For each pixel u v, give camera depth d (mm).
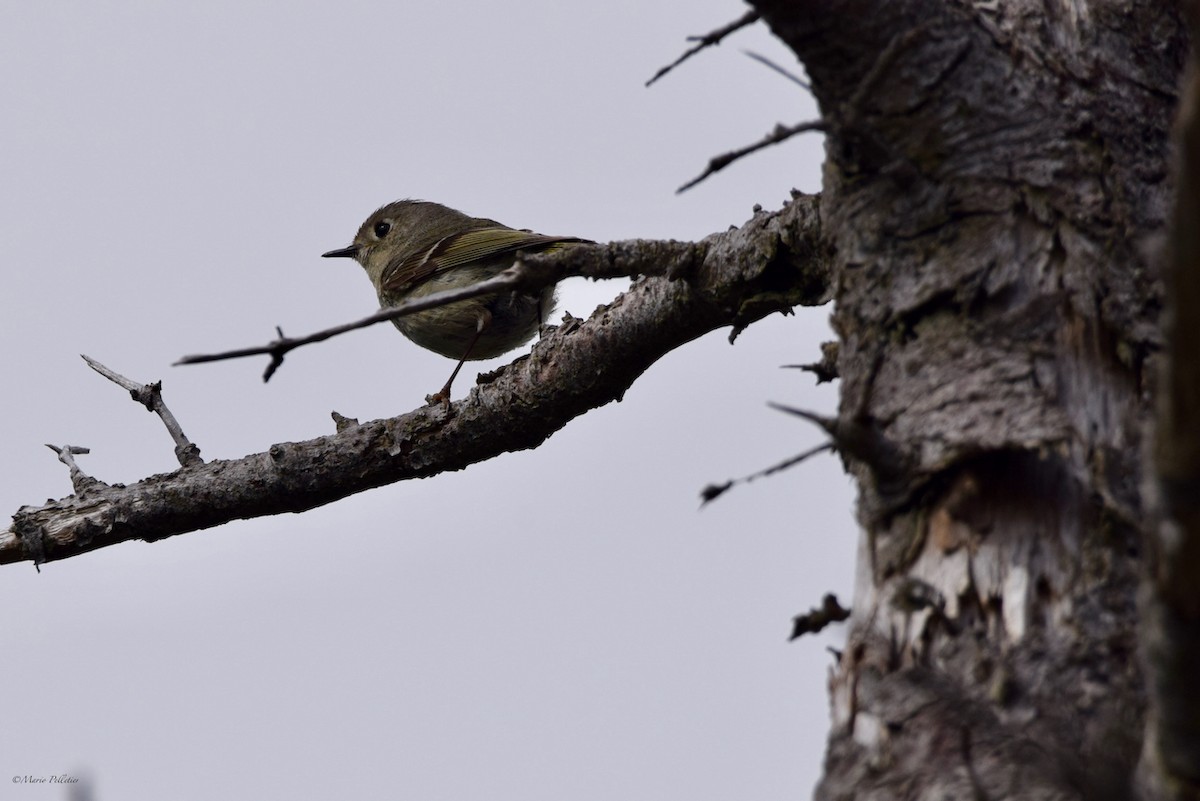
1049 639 4695
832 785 4762
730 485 5293
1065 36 5879
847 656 5062
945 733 4578
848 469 5691
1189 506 3547
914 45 5516
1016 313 5281
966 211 5492
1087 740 4445
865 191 5742
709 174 5527
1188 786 3936
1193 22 3406
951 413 5145
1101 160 5547
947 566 4988
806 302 8234
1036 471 4973
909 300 5469
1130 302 5203
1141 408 5055
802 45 5562
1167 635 3723
